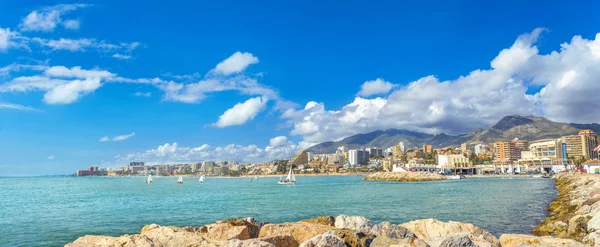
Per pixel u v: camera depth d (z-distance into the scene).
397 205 71.19
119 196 117.00
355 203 77.56
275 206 73.94
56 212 68.50
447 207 65.06
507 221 45.53
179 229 20.50
